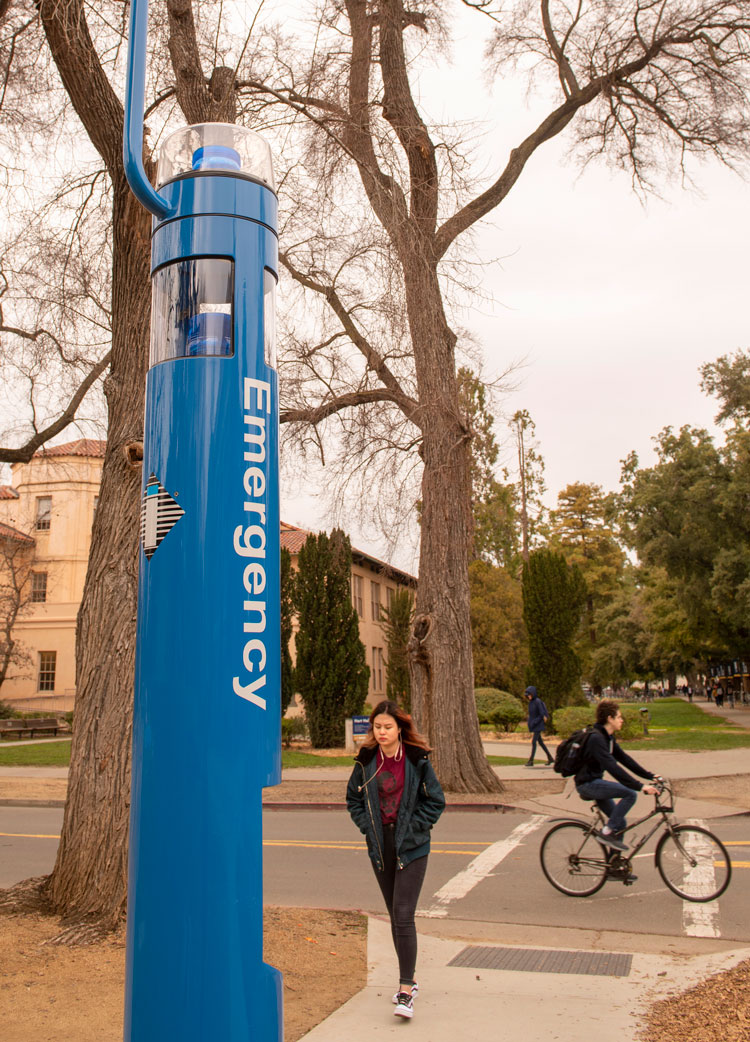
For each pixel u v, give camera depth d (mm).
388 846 4762
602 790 7980
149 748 3070
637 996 4867
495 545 46406
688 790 14883
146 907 2973
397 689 35000
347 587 28297
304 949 5715
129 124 3361
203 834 2967
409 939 4629
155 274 3539
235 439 3270
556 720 27844
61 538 39500
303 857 10133
